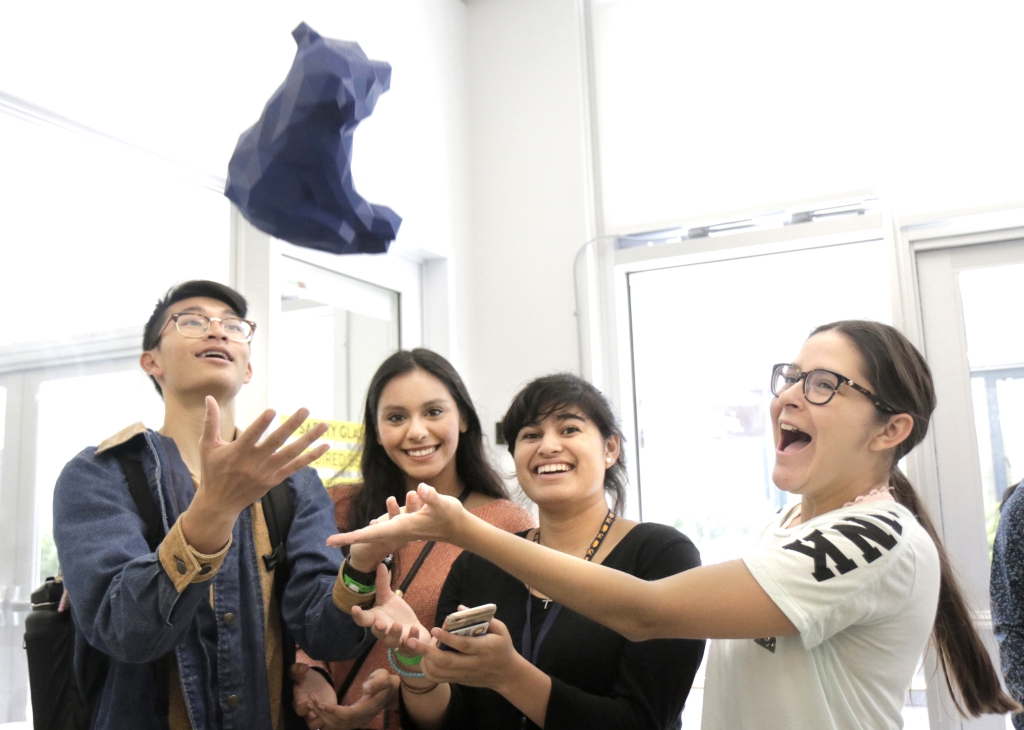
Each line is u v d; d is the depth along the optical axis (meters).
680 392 3.35
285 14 2.59
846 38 3.09
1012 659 1.74
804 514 1.33
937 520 2.84
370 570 1.40
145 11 2.12
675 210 3.30
